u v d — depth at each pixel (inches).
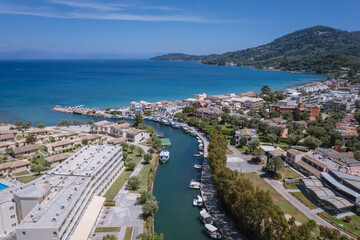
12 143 6087.6
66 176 3720.5
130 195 4119.1
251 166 5206.7
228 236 3203.7
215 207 3868.1
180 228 3489.2
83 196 3363.7
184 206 4020.7
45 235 2573.8
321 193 3816.4
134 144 6756.9
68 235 2913.4
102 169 4197.8
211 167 4527.6
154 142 6476.4
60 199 3085.6
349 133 6604.3
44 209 2876.5
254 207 2965.1
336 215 3464.6
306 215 3489.2
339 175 4104.3
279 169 4613.7
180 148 6707.7
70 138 6929.1
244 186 3341.5
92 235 3137.3
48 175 3757.4
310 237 2447.1
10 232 3107.8
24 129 7593.5
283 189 4239.7
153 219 3560.5
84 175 3742.6
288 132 7003.0
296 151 5324.8
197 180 4909.0
